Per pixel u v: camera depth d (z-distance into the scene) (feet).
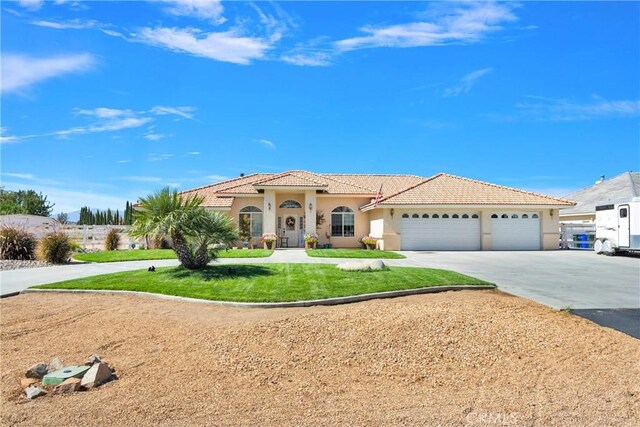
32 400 16.25
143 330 25.75
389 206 87.71
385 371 19.39
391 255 74.02
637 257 72.38
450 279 40.52
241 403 16.24
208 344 22.84
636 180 113.19
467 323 25.44
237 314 29.48
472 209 90.48
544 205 89.25
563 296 34.94
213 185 111.34
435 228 90.02
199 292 35.04
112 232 92.84
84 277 44.27
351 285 37.52
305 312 29.63
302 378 18.66
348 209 102.06
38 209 194.80
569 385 17.70
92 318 28.73
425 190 93.81
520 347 21.95
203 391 17.26
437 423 14.73
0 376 18.71
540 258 70.23
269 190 96.07
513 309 29.53
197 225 46.21
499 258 70.18
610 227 76.28
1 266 57.21
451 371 19.36
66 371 18.26
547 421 14.80
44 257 61.21
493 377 18.67
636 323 26.30
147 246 92.02
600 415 15.19
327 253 77.41
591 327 25.35
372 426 14.52
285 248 96.48
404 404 16.22
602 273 50.16
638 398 16.43
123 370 19.45
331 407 15.96
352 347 22.08
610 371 19.02
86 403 16.05
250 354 21.31
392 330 24.25
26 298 35.22
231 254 74.95
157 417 15.03
